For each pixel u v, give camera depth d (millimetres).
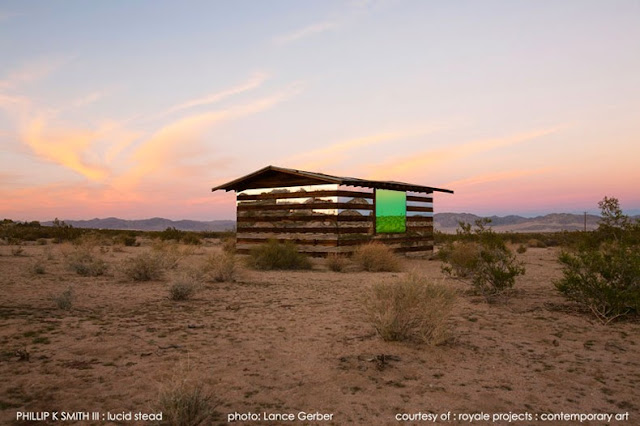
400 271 17406
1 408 4172
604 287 8477
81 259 17938
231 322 8016
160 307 9367
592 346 6609
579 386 5012
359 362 5762
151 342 6551
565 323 8086
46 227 52469
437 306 6840
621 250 8797
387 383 5051
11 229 39688
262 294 11266
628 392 4852
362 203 21328
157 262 14641
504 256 10875
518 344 6699
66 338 6602
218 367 5508
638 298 8156
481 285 10773
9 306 8938
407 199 24188
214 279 13930
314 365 5629
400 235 23547
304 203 21203
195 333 7160
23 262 18703
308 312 8953
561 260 9617
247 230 23406
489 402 4562
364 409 4367
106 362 5582
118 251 27172
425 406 4453
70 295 9312
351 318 8383
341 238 20109
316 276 15469
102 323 7680
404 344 6590
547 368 5609
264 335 7094
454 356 6062
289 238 21609
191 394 4035
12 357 5648
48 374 5098
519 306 9688
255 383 5004
